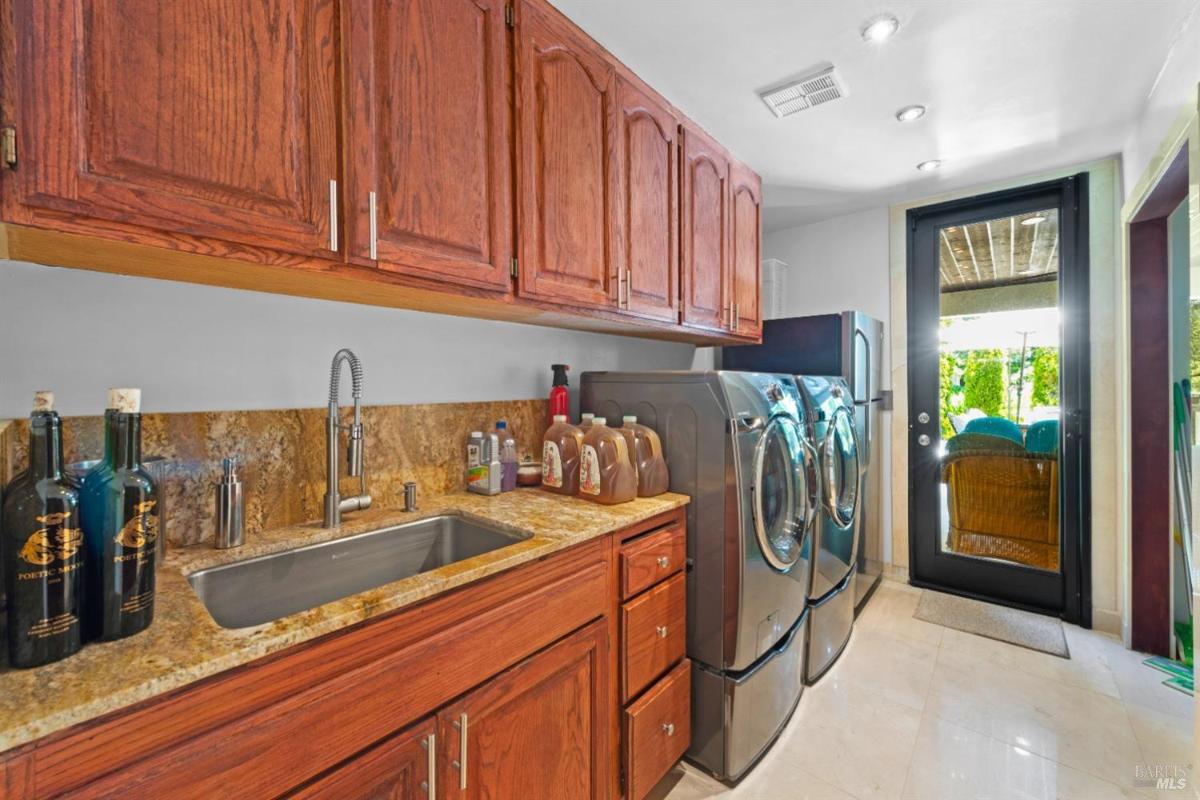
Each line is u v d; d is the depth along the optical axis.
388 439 1.50
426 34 1.09
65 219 0.68
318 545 1.21
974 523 2.90
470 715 0.97
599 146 1.53
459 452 1.69
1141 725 1.77
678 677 1.56
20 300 0.94
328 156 0.94
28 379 0.95
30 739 0.54
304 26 0.91
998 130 2.16
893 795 1.50
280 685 0.73
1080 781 1.53
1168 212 2.14
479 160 1.20
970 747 1.69
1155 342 2.23
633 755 1.37
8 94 0.64
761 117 2.04
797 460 1.88
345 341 1.41
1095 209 2.50
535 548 1.11
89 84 0.69
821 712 1.89
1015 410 2.78
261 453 1.24
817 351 2.72
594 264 1.52
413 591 0.88
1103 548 2.50
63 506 0.67
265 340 1.26
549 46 1.37
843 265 3.26
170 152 0.76
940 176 2.64
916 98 1.91
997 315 2.81
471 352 1.74
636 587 1.41
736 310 2.27
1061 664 2.19
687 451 1.66
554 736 1.16
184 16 0.77
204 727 0.67
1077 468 2.57
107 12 0.71
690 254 1.95
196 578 1.01
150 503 0.76
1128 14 1.49
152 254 0.83
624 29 1.51
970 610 2.72
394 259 1.04
